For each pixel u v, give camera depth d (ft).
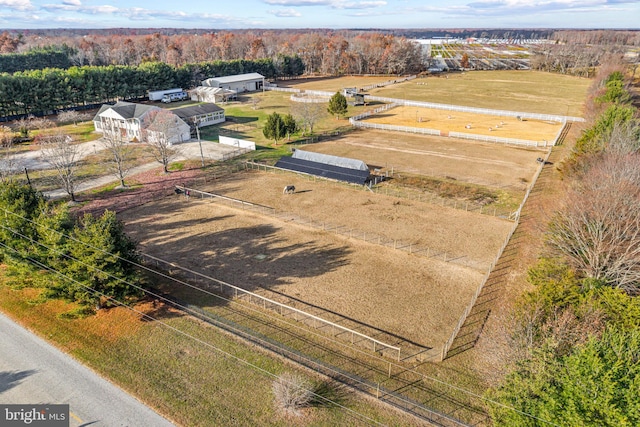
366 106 322.34
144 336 80.74
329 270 105.50
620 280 82.69
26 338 80.74
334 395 67.36
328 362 74.69
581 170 136.46
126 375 71.26
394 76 521.65
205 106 268.00
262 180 171.42
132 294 89.25
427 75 520.83
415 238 122.01
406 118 281.74
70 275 81.56
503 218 134.51
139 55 574.56
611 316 62.13
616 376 46.96
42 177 171.83
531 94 372.17
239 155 203.31
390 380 70.64
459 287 97.96
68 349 77.61
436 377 71.15
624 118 158.30
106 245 82.02
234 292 96.07
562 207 110.22
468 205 144.77
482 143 223.71
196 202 149.38
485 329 82.79
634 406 44.24
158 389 68.33
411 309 90.12
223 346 78.23
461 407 65.05
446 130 248.52
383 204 146.72
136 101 349.41
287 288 98.02
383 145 221.25
